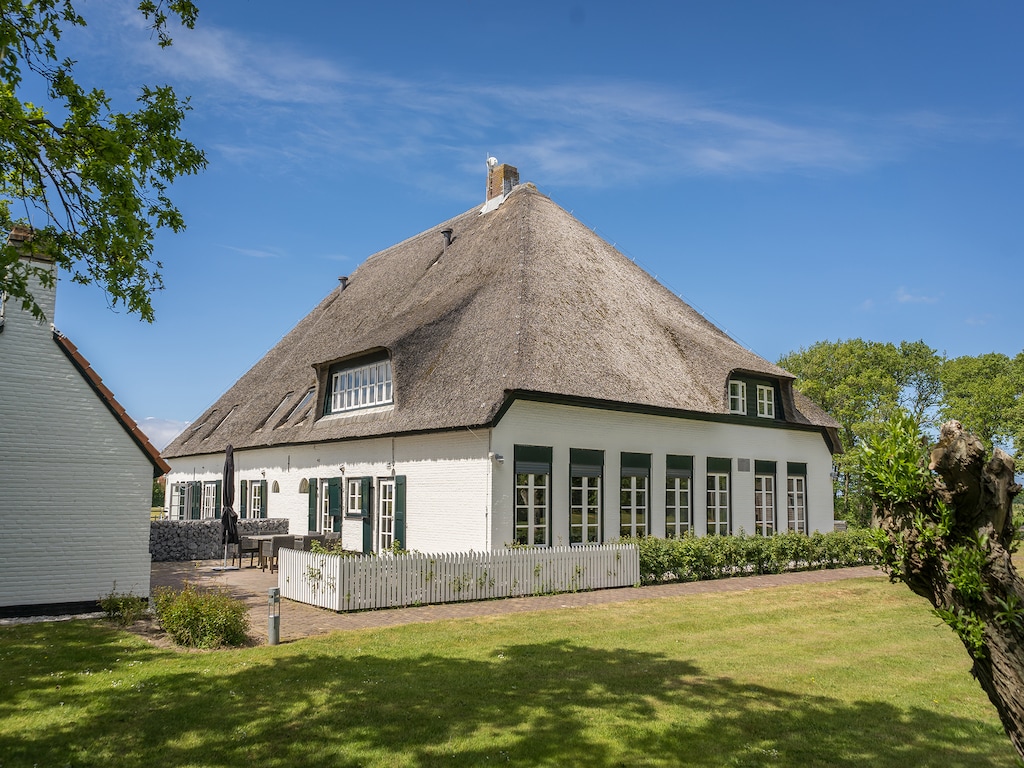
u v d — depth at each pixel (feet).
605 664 34.27
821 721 26.76
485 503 59.47
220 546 84.33
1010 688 15.80
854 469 94.94
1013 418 132.05
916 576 17.66
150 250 33.24
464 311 74.59
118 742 23.88
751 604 51.16
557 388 62.08
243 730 24.94
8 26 29.12
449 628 41.68
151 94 33.60
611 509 67.15
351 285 119.14
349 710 27.04
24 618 42.78
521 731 25.30
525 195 93.91
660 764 22.79
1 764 22.09
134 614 42.16
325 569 48.34
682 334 82.64
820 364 139.13
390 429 67.05
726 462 78.18
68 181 32.73
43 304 44.88
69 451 44.88
